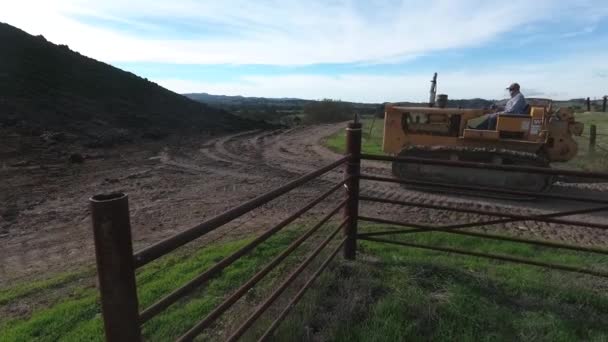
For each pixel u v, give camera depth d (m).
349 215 4.04
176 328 3.20
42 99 18.28
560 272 3.97
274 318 3.11
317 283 3.62
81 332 3.31
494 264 4.25
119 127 18.66
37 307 3.90
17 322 3.63
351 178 3.90
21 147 12.56
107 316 1.65
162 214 6.97
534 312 3.23
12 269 4.95
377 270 3.91
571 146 8.12
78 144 14.39
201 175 10.32
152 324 3.27
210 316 2.20
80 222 6.70
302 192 8.16
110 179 9.73
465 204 7.42
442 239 5.04
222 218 2.16
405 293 3.38
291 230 5.46
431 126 8.82
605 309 3.31
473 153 8.05
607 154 10.66
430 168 8.30
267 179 9.80
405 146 8.94
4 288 4.41
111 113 20.47
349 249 4.16
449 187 3.55
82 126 16.89
